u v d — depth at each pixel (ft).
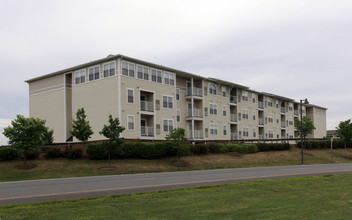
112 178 62.44
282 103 224.74
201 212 29.43
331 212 29.84
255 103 190.80
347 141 156.66
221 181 54.03
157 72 124.57
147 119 121.80
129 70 113.50
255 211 29.89
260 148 135.85
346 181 52.16
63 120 125.70
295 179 54.70
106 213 28.94
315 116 257.34
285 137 222.07
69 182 55.31
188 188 44.39
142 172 81.56
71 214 28.60
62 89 127.34
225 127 161.48
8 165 81.97
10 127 80.28
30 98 139.64
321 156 140.15
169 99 128.36
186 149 97.14
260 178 59.11
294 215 28.58
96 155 90.58
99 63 115.75
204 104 148.66
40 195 40.04
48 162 86.17
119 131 86.17
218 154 117.08
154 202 33.81
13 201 35.94
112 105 110.22
